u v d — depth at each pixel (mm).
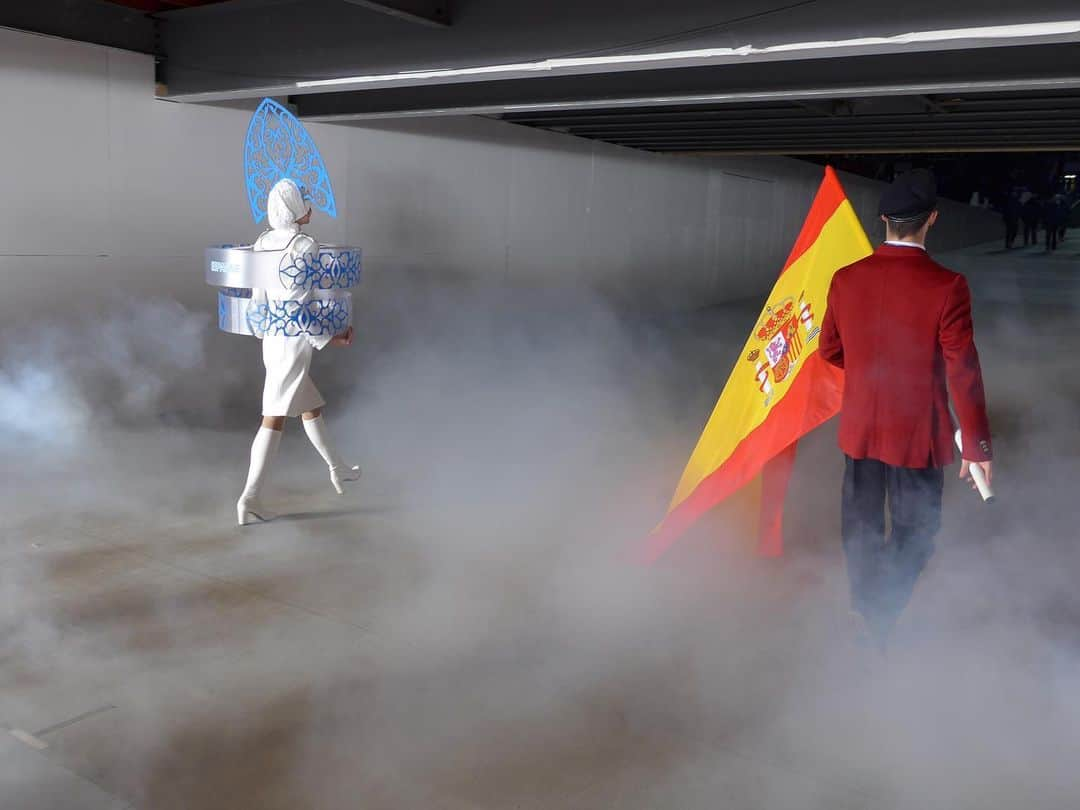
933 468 3143
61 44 6164
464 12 5180
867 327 3135
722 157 14586
